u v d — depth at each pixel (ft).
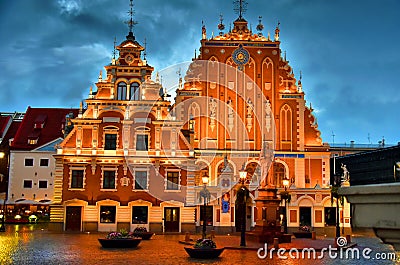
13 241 131.54
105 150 186.29
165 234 174.50
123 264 88.74
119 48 193.77
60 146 185.06
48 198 263.08
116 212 181.78
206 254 99.40
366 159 247.29
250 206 197.67
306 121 214.90
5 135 289.74
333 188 142.51
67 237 150.30
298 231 174.19
